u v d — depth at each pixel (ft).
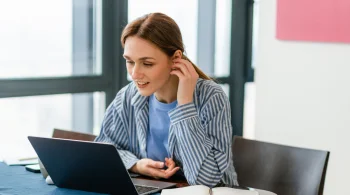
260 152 7.84
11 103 11.31
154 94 7.30
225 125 6.95
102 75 12.73
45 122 11.98
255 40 16.22
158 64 6.62
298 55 12.10
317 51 11.76
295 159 7.47
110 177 6.09
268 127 12.80
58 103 12.13
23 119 11.57
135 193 6.09
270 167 7.69
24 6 11.41
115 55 12.89
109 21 12.73
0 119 11.22
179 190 6.04
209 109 6.94
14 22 11.28
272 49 12.57
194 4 14.93
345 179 11.57
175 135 7.04
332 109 11.64
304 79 12.05
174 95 7.16
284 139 12.52
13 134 11.46
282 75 12.44
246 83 16.38
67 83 12.04
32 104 11.66
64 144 6.06
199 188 6.07
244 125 16.56
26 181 6.80
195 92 7.06
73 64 12.38
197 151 6.70
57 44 12.04
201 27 15.23
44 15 11.76
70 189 6.51
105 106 12.94
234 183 7.22
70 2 12.18
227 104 7.06
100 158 5.93
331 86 11.61
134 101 7.41
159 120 7.28
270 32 12.57
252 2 15.90
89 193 6.34
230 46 15.85
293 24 12.01
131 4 13.10
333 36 11.36
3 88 10.96
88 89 12.46
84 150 5.96
